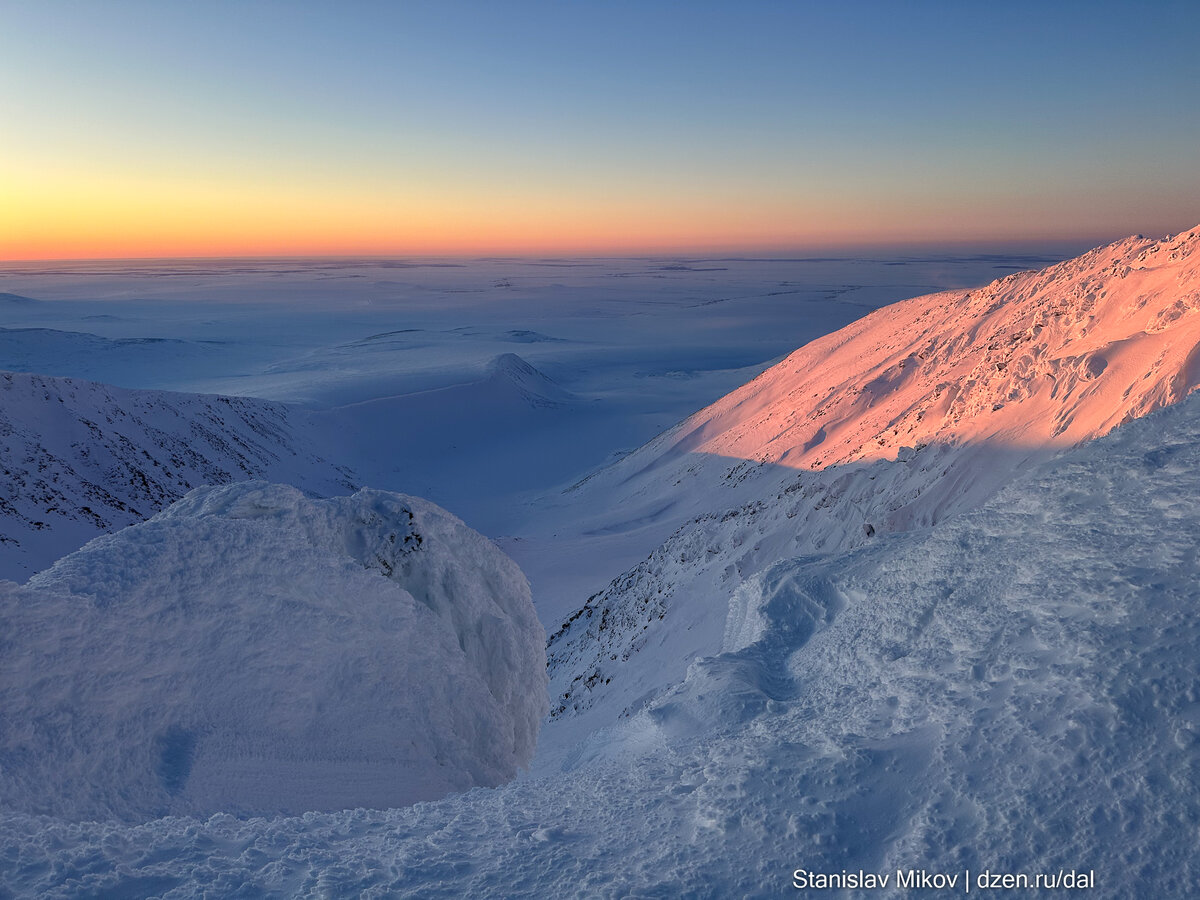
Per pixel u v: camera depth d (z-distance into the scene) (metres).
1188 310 16.30
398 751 7.73
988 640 5.14
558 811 4.56
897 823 3.62
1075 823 3.26
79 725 5.70
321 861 3.90
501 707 9.88
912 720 4.58
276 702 7.09
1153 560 4.97
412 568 9.74
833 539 21.03
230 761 6.43
